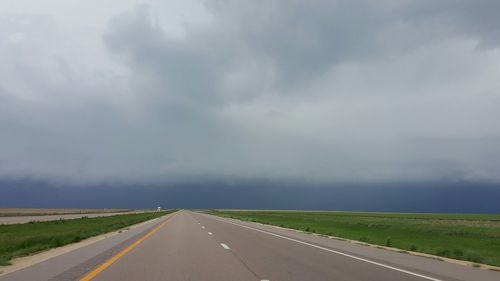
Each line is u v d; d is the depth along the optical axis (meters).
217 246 25.33
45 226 52.03
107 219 80.19
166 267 16.42
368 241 33.22
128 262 17.84
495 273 16.02
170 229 43.84
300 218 111.75
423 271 16.02
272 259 19.14
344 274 15.01
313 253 21.88
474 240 43.41
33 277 13.92
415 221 105.62
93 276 14.20
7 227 48.94
